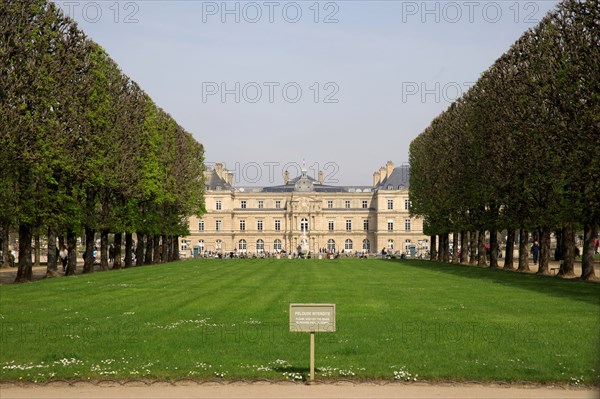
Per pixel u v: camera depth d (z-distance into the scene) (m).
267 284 44.22
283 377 17.00
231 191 176.88
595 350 19.70
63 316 27.17
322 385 16.56
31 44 44.19
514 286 41.62
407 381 16.83
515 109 52.47
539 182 50.06
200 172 103.25
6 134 41.53
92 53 54.06
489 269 64.75
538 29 51.75
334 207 181.00
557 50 46.53
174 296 35.47
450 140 72.81
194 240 174.88
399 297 34.78
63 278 49.97
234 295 36.06
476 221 69.12
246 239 178.88
